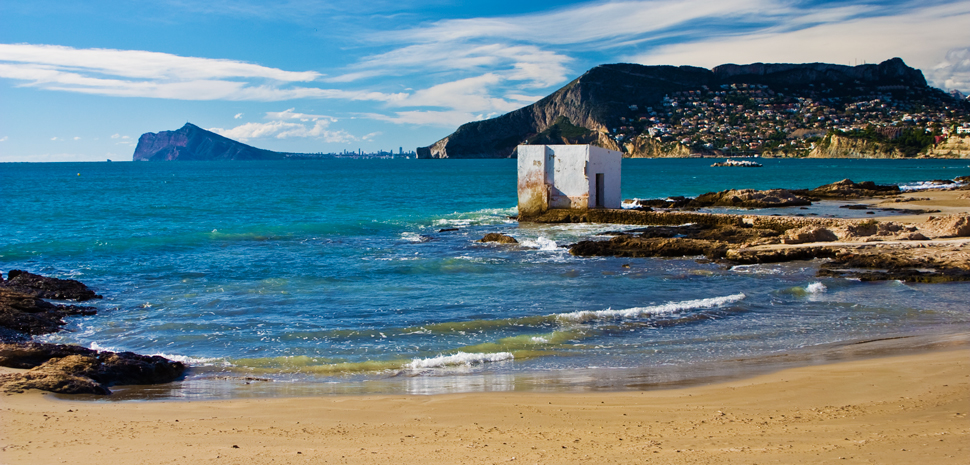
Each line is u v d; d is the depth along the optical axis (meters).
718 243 22.41
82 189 72.69
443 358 10.59
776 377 8.99
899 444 5.71
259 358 10.84
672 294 16.03
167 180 100.38
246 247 24.91
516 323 13.16
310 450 5.98
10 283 15.98
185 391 9.02
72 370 9.21
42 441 6.24
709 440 6.14
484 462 5.54
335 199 55.00
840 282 16.98
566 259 21.64
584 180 33.09
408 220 35.84
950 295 15.00
